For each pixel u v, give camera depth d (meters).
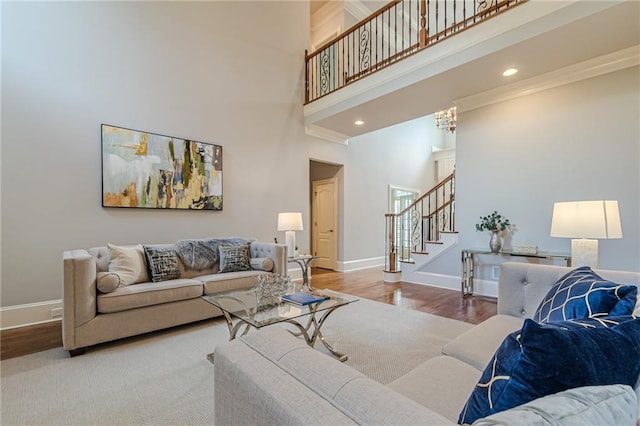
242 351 0.84
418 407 0.56
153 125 3.78
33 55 3.03
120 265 2.76
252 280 3.28
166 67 3.91
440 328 2.88
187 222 4.04
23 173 2.97
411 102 4.32
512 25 2.90
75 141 3.24
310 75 5.52
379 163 7.08
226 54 4.49
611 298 1.06
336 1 6.04
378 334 2.73
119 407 1.68
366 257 6.72
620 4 2.36
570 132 3.42
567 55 3.09
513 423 0.47
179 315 2.80
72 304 2.27
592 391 0.58
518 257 3.82
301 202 5.39
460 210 4.35
